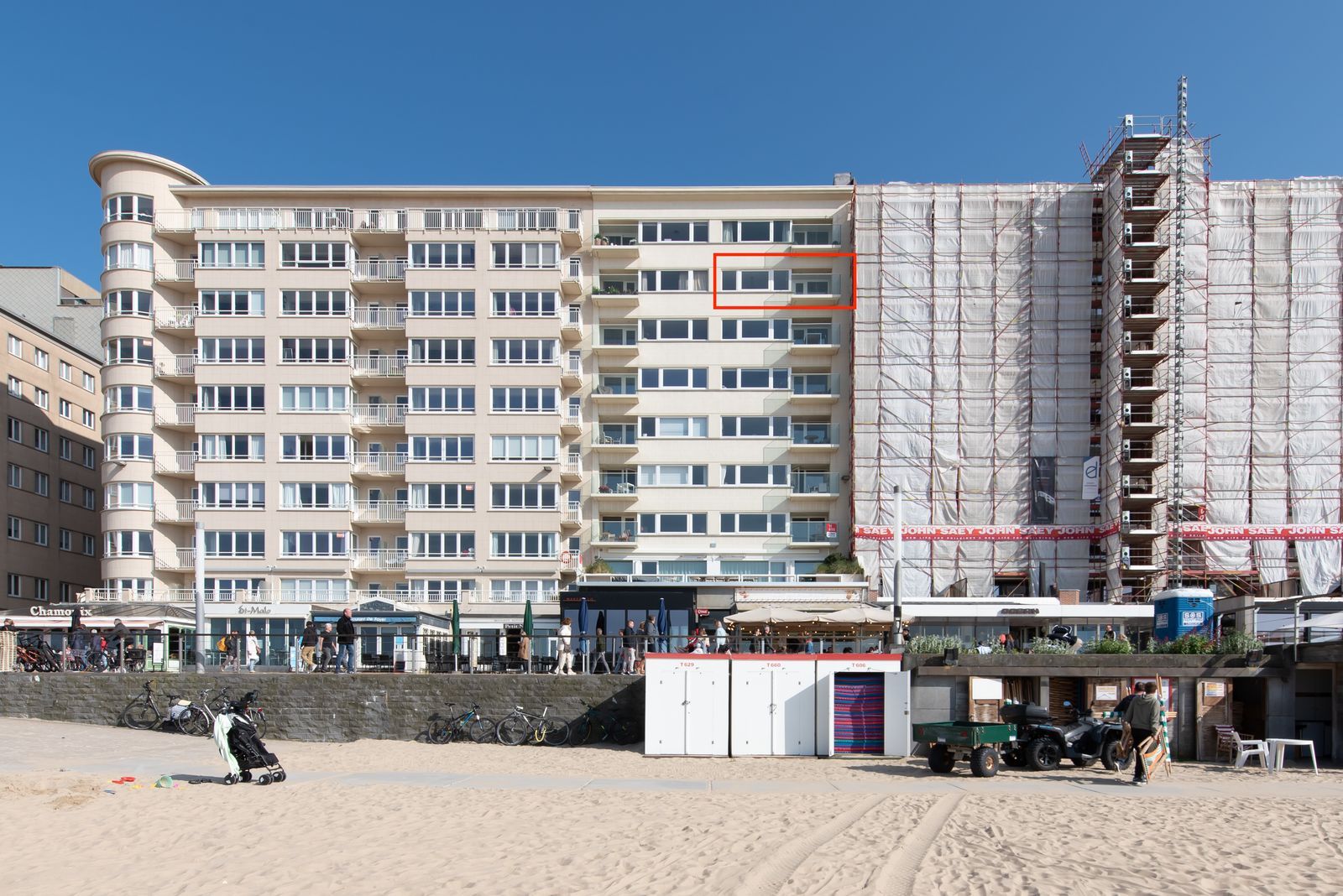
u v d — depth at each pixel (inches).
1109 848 535.5
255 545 2261.3
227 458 2278.5
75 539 2792.8
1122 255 2272.4
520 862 494.6
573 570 2256.4
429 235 2342.5
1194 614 1321.4
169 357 2337.6
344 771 903.1
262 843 544.4
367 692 1243.8
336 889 443.8
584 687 1223.5
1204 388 2271.2
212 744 1114.1
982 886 447.2
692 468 2369.6
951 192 2374.5
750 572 2325.3
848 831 582.2
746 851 522.9
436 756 1064.8
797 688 1103.0
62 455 2753.4
